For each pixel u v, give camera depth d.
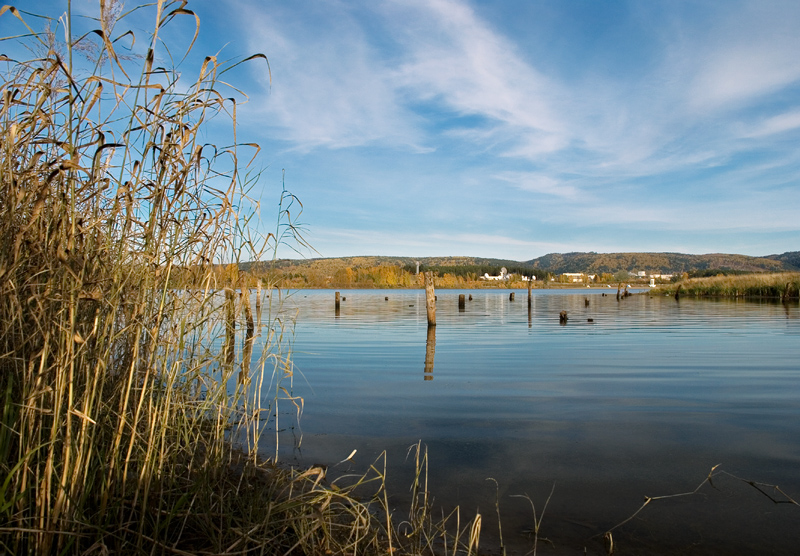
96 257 2.30
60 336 2.04
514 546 2.63
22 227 2.01
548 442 4.29
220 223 2.88
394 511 3.04
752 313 20.08
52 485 2.16
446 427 4.73
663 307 25.91
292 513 2.61
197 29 2.32
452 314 22.33
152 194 2.38
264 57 2.42
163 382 2.73
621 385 6.59
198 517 2.51
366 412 5.27
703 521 2.89
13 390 2.20
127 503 2.45
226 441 4.21
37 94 2.25
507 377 7.19
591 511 3.03
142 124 2.34
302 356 9.27
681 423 4.82
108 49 2.12
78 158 2.09
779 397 5.86
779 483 3.40
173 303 2.71
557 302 35.38
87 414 2.12
